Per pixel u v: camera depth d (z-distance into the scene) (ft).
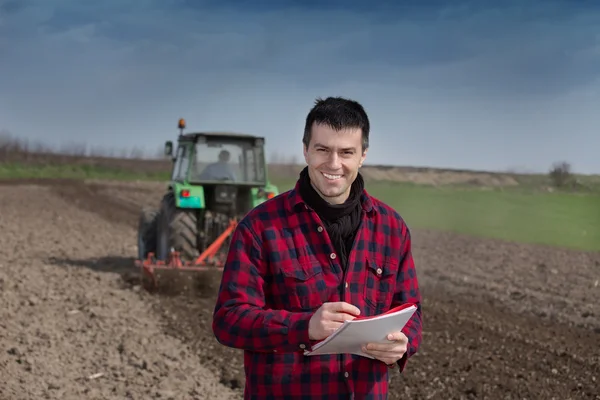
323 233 8.89
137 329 25.11
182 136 37.40
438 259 43.45
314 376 8.77
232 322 8.63
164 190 107.04
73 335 23.86
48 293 30.45
